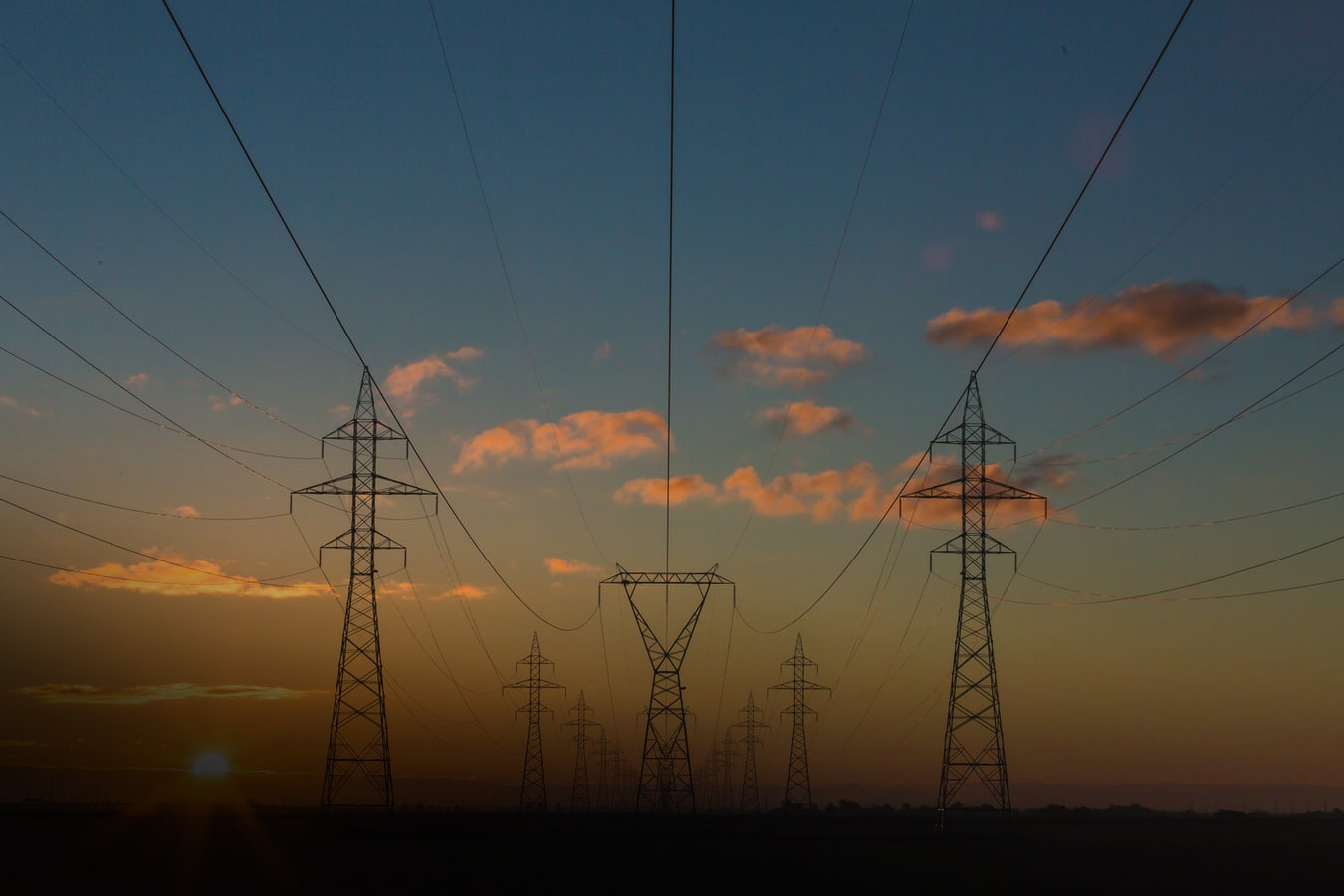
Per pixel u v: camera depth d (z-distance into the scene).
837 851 87.56
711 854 83.38
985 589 84.81
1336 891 62.62
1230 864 80.81
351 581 84.12
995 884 64.88
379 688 84.31
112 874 63.50
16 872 64.31
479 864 72.38
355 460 83.62
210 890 56.38
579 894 57.12
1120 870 74.88
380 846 85.50
